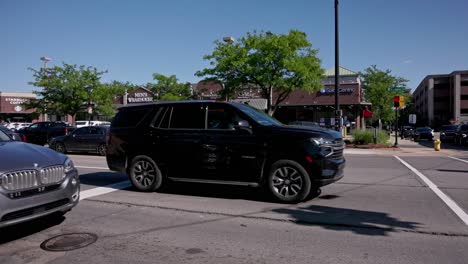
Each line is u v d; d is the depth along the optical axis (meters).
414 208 6.94
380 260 4.45
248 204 7.25
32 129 25.75
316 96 39.31
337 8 20.31
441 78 91.62
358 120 40.59
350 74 41.38
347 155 18.48
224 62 26.41
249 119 7.63
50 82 33.47
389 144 23.81
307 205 7.17
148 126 8.49
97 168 12.59
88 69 34.91
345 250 4.77
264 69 26.19
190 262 4.41
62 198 5.41
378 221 6.07
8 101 61.78
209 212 6.64
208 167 7.80
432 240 5.15
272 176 7.38
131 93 45.41
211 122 7.92
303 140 7.16
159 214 6.52
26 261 4.45
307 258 4.52
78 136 18.62
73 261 4.44
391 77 48.84
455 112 85.00
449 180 10.21
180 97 39.56
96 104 36.78
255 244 5.00
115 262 4.41
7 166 4.82
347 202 7.44
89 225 5.85
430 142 35.34
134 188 8.84
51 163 5.36
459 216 6.36
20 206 4.82
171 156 8.13
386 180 10.21
